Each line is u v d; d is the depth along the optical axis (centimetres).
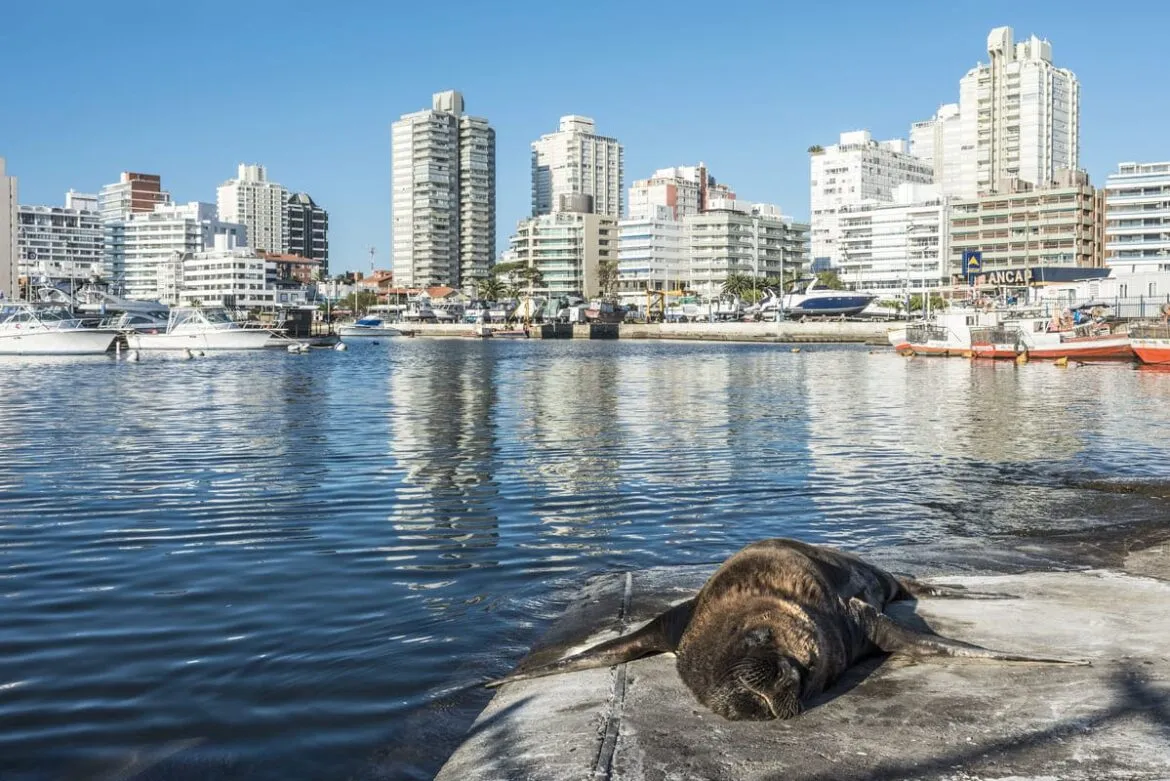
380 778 563
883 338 13575
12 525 1317
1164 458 2000
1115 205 15075
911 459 1995
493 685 696
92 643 814
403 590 988
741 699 570
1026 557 1079
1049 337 6850
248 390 4169
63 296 10725
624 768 514
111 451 2102
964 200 18550
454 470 1827
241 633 842
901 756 514
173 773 573
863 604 703
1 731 634
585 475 1772
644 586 961
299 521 1352
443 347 11594
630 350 10519
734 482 1698
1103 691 596
